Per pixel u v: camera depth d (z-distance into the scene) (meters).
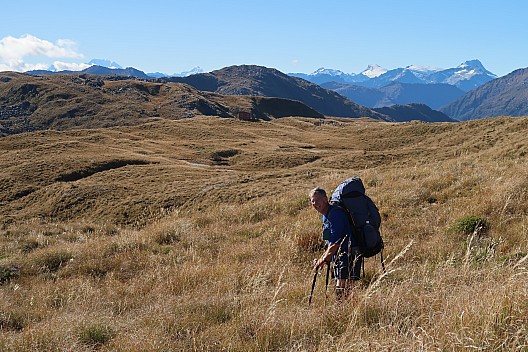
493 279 5.77
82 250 12.18
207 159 70.38
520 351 3.80
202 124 113.56
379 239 5.97
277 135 102.94
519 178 12.84
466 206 11.60
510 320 4.29
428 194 13.94
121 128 102.38
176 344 5.11
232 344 4.89
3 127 184.50
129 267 10.73
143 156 65.06
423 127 91.62
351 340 4.32
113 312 7.16
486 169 16.77
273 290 6.90
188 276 8.84
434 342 3.99
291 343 4.69
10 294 8.71
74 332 5.79
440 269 6.86
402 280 7.08
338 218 5.93
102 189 41.94
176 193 35.72
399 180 17.33
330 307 5.55
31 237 15.20
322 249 10.02
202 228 14.63
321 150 82.44
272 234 12.11
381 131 97.94
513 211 10.49
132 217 32.72
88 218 35.34
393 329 4.53
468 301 4.79
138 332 5.56
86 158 60.06
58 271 10.73
